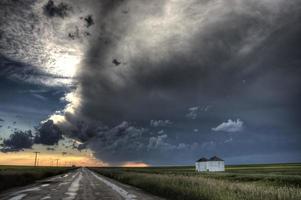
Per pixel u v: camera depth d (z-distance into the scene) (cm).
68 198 1619
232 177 4812
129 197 1753
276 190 1600
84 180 3909
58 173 7356
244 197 1480
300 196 1384
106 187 2600
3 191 2050
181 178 2609
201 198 1543
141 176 3509
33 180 3697
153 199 1662
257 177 4334
